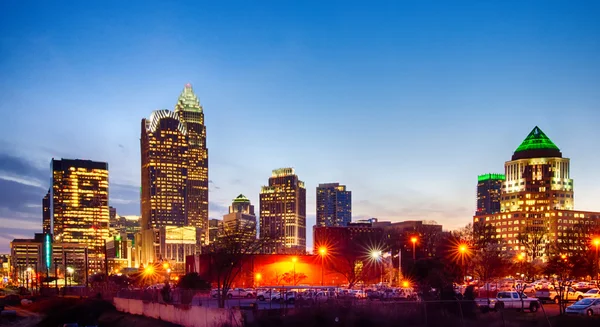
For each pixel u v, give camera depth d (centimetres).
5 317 13988
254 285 17050
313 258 18125
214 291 13225
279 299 10331
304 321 6700
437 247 18175
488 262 17025
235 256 14500
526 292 12575
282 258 17788
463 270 15025
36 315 14900
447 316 6544
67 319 12188
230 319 7131
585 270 14000
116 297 13138
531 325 6325
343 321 6544
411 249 17950
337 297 8744
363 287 15062
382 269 18988
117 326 10562
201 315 7988
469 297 7644
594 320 6362
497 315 6981
